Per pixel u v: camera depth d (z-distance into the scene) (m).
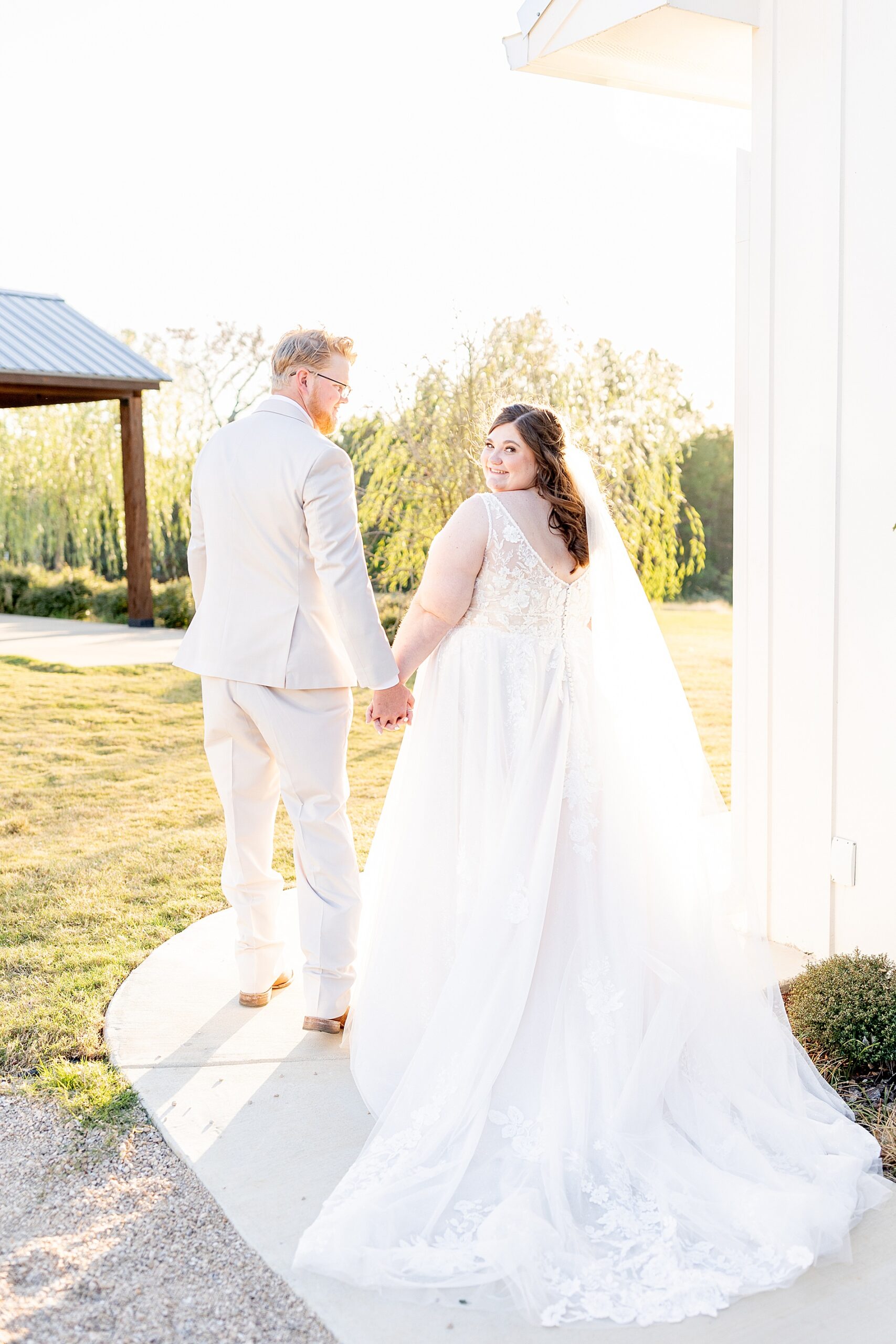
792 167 3.31
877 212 3.04
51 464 15.60
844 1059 2.74
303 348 2.78
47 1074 2.71
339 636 2.88
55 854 4.55
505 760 2.54
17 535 16.08
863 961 2.93
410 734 2.79
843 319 3.18
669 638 11.27
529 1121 2.32
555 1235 2.02
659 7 3.15
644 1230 2.08
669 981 2.44
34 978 3.30
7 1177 2.28
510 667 2.56
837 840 3.33
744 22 3.29
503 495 2.62
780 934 3.59
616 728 2.62
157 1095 2.62
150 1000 3.15
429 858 2.62
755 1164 2.26
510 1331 1.86
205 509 2.84
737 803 3.71
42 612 15.19
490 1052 2.35
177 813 5.17
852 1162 2.28
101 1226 2.12
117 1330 1.83
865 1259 2.05
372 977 2.66
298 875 2.96
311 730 2.82
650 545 10.92
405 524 9.81
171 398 15.91
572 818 2.51
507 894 2.43
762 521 3.50
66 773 5.91
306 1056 2.84
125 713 7.47
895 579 3.08
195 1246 2.07
